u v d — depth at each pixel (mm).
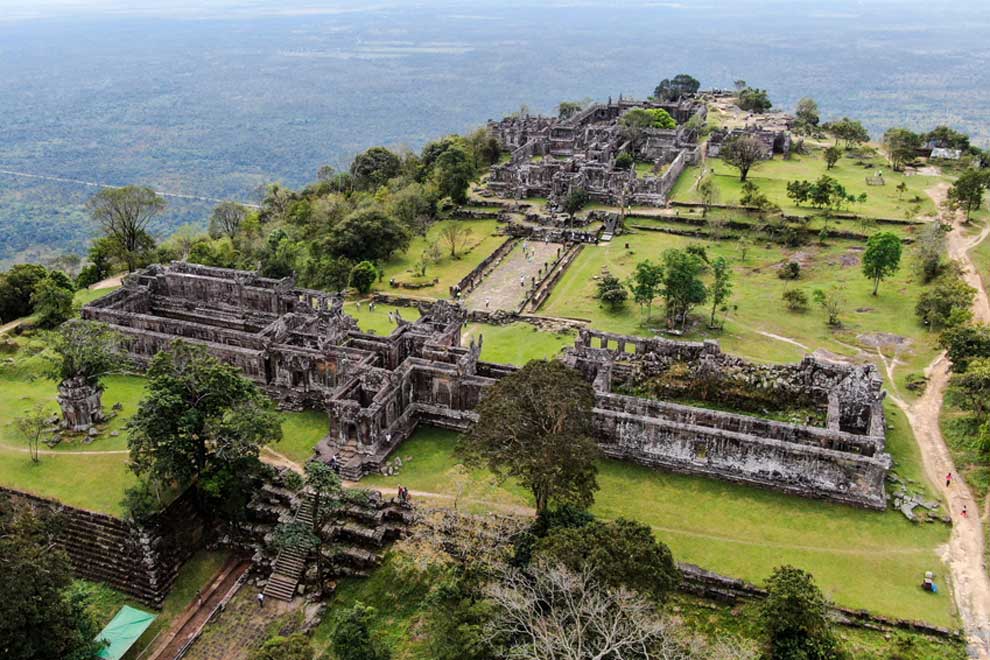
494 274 154000
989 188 178750
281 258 153500
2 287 133125
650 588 58469
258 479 84062
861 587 69250
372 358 99250
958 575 70562
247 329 121938
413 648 67438
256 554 79062
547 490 71500
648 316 129750
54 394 105000
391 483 84000
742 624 66188
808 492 81688
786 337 120375
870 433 85562
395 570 74062
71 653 63375
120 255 166750
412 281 149625
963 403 96812
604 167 194000
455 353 98875
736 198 187500
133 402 101625
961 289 122688
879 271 133750
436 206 193125
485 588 62469
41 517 78625
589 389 75188
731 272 146750
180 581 77938
